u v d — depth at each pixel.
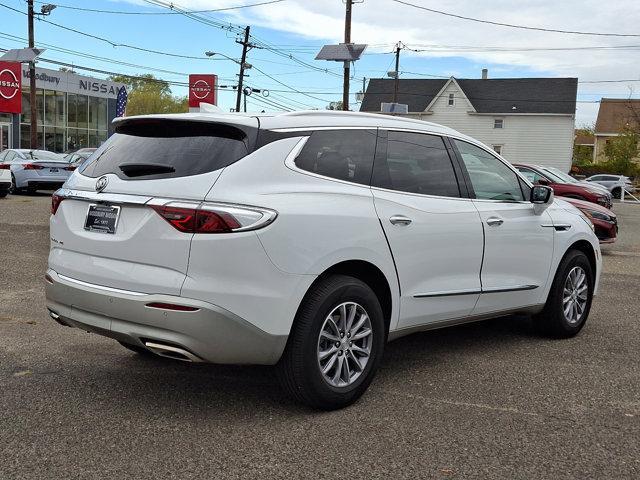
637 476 3.37
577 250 6.18
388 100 55.28
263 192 3.81
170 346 3.70
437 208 4.74
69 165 19.88
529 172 15.45
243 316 3.68
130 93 78.94
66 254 4.21
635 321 6.83
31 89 33.09
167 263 3.69
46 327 5.95
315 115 4.34
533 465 3.47
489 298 5.21
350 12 24.88
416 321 4.68
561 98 51.75
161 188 3.80
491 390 4.60
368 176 4.41
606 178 38.28
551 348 5.73
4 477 3.22
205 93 36.56
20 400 4.24
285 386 4.02
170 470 3.33
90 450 3.54
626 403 4.40
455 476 3.33
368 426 3.93
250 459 3.47
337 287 4.03
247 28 43.53
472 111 52.62
